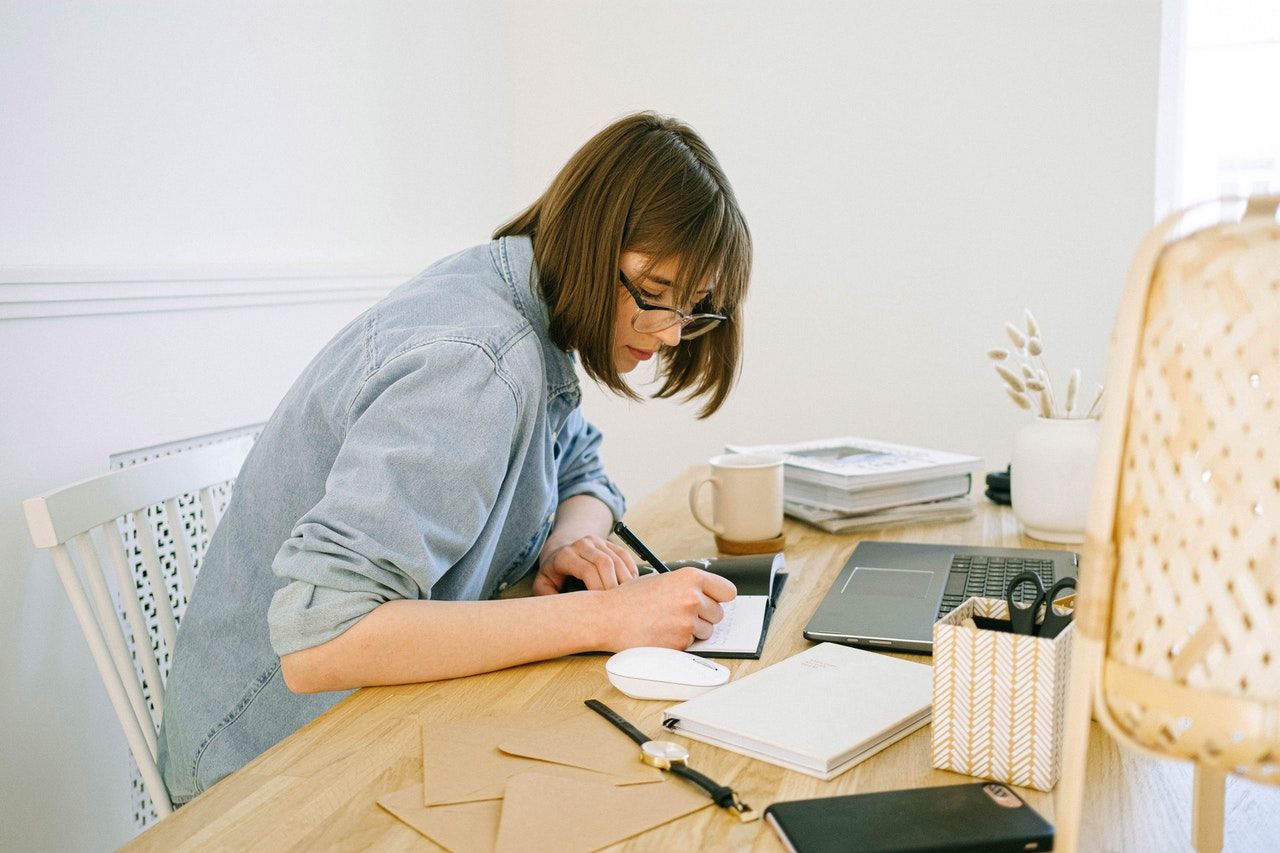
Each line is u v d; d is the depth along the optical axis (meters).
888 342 2.78
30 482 1.50
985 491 1.67
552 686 0.90
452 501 0.93
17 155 1.51
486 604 0.94
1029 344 1.34
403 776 0.74
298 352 2.14
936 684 0.72
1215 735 0.45
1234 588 0.44
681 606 0.96
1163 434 0.47
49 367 1.53
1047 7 2.54
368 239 2.44
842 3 2.70
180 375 1.80
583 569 1.15
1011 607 0.76
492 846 0.63
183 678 1.15
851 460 1.54
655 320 1.08
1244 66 2.52
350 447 0.94
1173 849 0.63
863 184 2.75
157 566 1.22
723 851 0.63
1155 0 2.46
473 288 1.06
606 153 1.03
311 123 2.22
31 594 1.49
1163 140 2.56
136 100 1.74
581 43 2.94
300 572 0.90
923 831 0.62
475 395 0.94
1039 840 0.61
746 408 2.91
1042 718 0.69
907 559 1.25
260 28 2.05
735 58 2.81
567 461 1.48
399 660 0.89
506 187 3.05
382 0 2.46
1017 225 2.64
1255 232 0.46
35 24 1.54
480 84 2.89
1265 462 0.43
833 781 0.71
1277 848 0.64
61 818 1.53
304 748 0.78
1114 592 0.50
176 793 1.17
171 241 1.82
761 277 2.85
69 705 1.55
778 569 1.22
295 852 0.64
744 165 2.83
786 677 0.86
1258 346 0.44
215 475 1.34
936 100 2.66
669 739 0.78
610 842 0.63
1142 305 0.48
